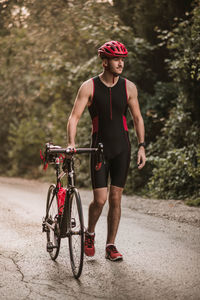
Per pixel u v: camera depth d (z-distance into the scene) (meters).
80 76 14.49
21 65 18.88
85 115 14.73
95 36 13.45
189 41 10.43
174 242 5.86
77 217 4.48
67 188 4.80
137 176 12.27
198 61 10.03
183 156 10.33
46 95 18.33
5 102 21.06
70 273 4.70
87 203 9.77
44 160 4.92
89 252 5.10
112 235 5.15
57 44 15.96
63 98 16.97
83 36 13.98
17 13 16.58
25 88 20.39
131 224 7.10
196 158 10.38
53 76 16.38
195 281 4.30
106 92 4.94
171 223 7.15
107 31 13.35
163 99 12.56
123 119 5.07
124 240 6.01
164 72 13.54
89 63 13.85
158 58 13.58
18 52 18.00
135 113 5.20
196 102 10.78
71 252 4.73
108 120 4.96
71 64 15.20
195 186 10.23
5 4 16.19
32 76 18.41
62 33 15.44
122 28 13.15
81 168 14.73
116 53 4.78
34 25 16.16
